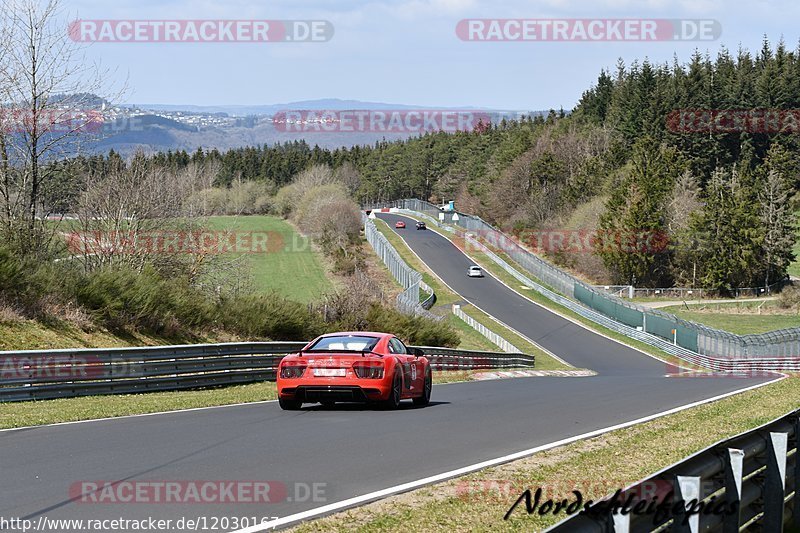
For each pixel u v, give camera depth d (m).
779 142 129.50
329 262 98.75
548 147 139.00
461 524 6.79
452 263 106.19
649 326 70.44
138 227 36.88
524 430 12.59
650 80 140.00
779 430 7.21
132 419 13.33
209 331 30.80
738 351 55.34
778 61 147.50
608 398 19.09
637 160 108.31
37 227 29.92
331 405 16.05
